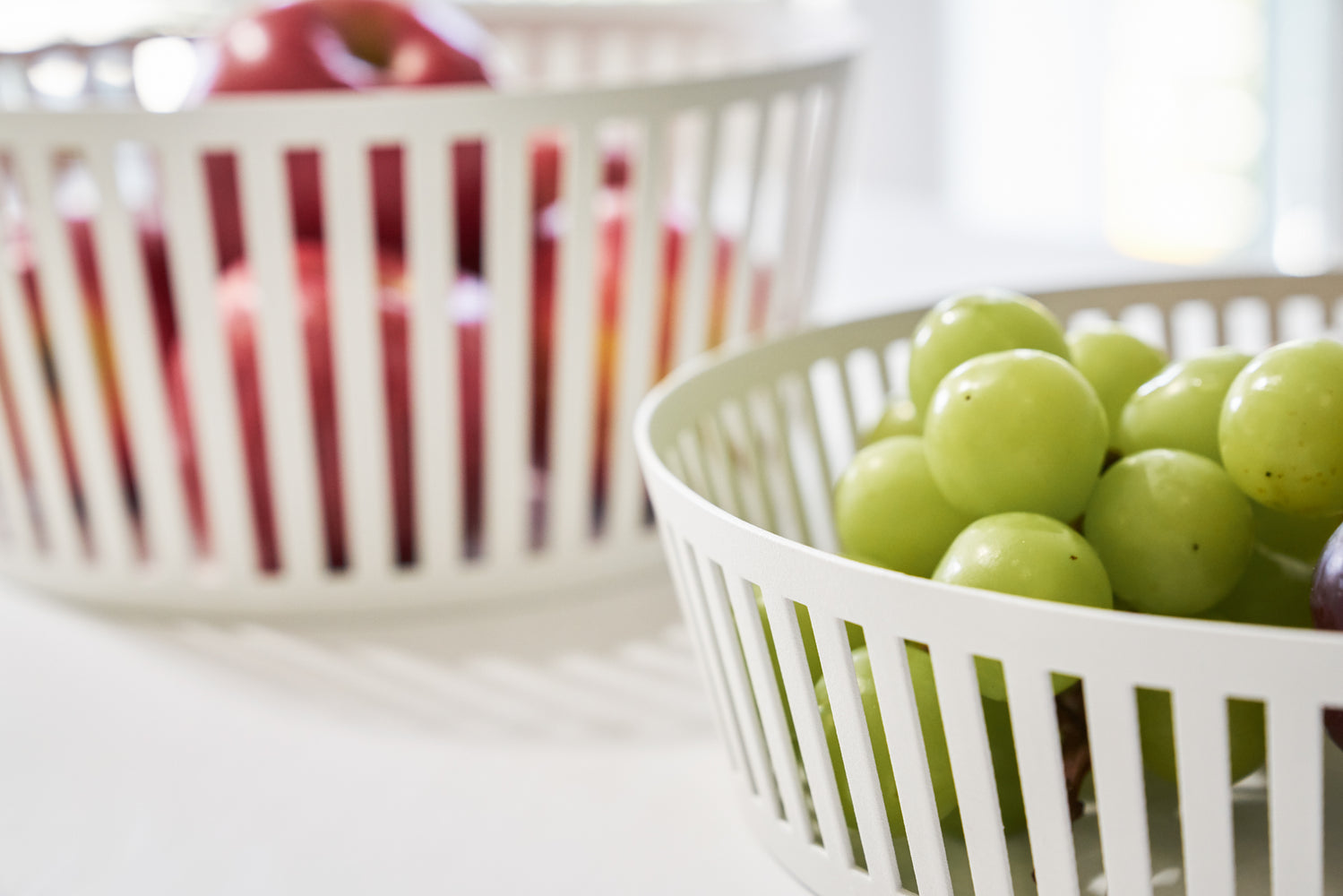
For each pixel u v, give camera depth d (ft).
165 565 1.97
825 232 2.16
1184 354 2.43
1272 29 4.64
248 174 1.84
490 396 1.92
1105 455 1.60
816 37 2.68
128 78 2.93
